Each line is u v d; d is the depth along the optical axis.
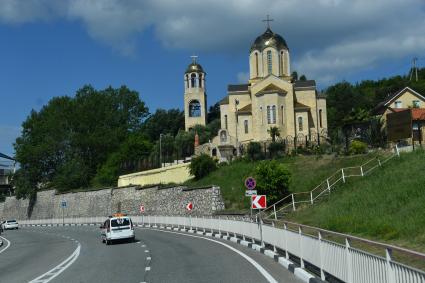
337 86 117.25
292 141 61.12
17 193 95.19
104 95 113.19
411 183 30.27
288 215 37.66
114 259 23.17
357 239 10.40
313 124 77.62
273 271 16.69
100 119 106.06
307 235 15.38
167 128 129.50
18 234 56.75
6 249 36.09
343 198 34.91
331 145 54.59
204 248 26.47
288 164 51.47
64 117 103.19
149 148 93.19
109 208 73.12
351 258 10.92
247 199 48.94
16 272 20.67
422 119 46.34
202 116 108.19
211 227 38.53
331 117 99.38
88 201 78.19
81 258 24.73
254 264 18.70
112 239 33.41
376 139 50.56
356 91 115.19
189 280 15.30
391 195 29.45
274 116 72.06
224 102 82.12
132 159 86.06
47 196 90.56
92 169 97.88
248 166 55.88
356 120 55.31
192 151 81.19
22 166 96.69
